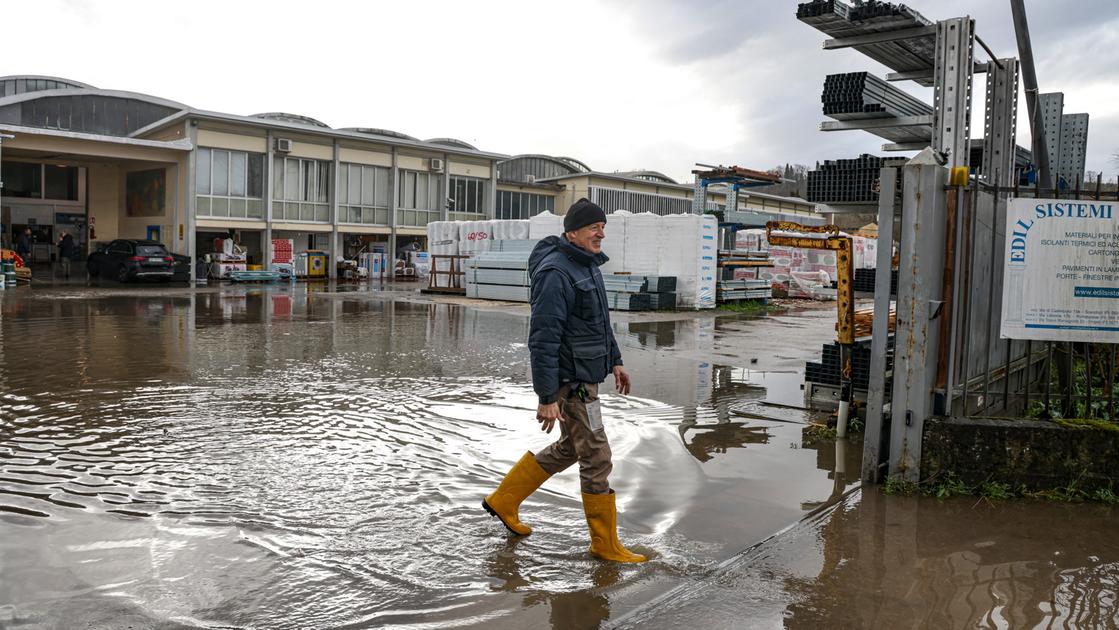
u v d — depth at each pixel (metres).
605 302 3.79
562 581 3.39
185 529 3.92
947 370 4.83
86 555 3.57
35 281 25.62
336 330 13.33
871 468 4.93
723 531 4.05
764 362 10.38
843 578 3.45
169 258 26.28
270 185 30.77
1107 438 4.64
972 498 4.64
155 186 30.47
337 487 4.67
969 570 3.55
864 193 8.85
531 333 3.61
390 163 34.88
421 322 14.99
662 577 3.45
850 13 7.39
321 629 2.92
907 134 9.55
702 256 18.95
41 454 5.20
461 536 3.93
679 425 6.54
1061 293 4.85
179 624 2.92
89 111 34.31
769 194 56.78
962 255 4.87
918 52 8.20
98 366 8.90
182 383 7.92
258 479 4.79
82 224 37.03
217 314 15.97
